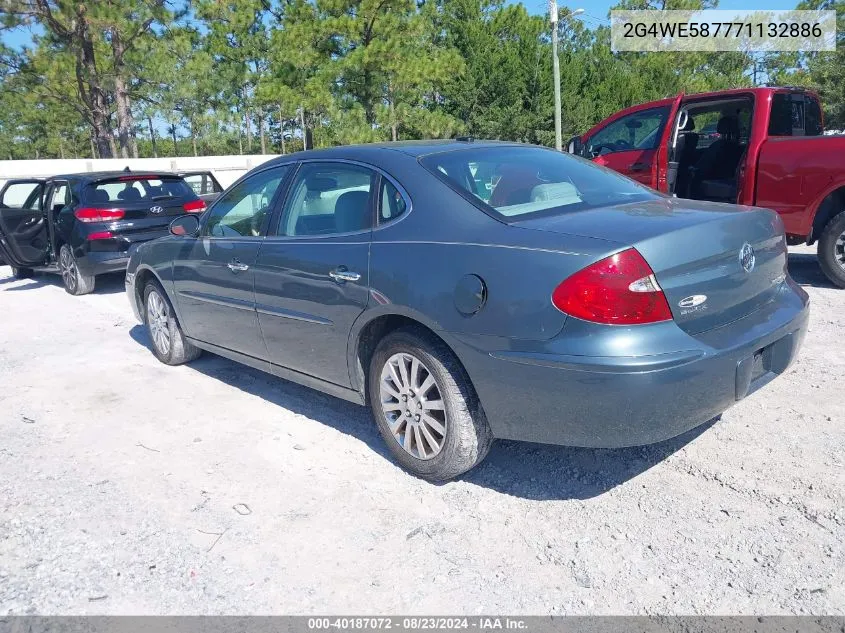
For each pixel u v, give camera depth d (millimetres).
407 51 25047
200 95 27016
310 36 24094
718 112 7809
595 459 3727
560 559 2908
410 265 3363
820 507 3123
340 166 3994
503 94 31828
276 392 4988
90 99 27000
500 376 3064
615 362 2775
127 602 2758
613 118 8570
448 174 3580
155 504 3486
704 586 2688
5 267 12477
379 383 3676
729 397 3068
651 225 3031
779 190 6910
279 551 3057
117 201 9086
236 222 4625
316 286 3842
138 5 23344
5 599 2787
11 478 3809
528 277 2959
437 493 3482
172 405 4828
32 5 22688
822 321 5836
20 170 24750
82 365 5879
